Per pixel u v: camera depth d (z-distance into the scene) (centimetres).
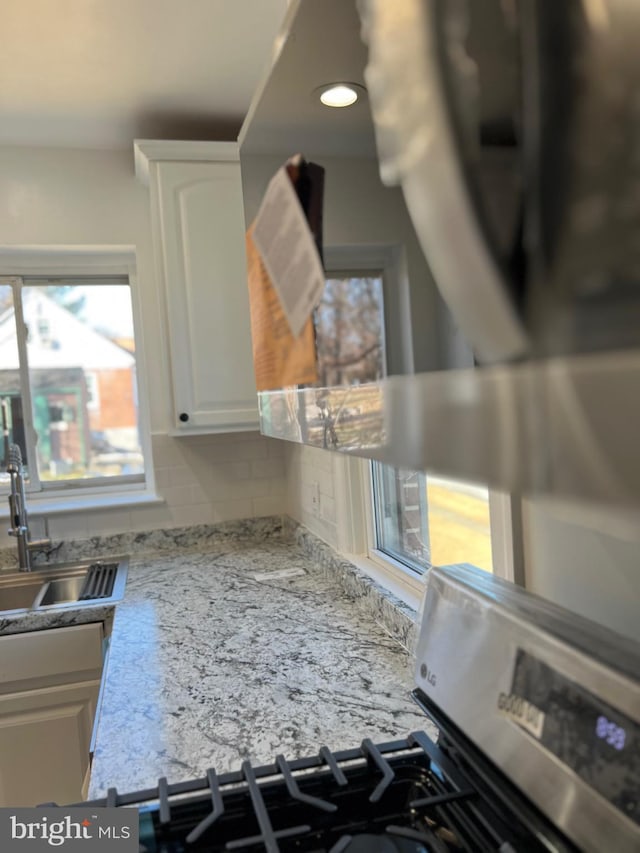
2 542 218
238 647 122
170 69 166
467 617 64
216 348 202
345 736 85
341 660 113
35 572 211
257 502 240
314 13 43
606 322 21
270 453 241
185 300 199
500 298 25
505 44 25
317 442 49
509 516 78
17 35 146
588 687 47
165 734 88
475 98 25
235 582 174
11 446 209
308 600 151
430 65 26
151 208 197
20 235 212
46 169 214
